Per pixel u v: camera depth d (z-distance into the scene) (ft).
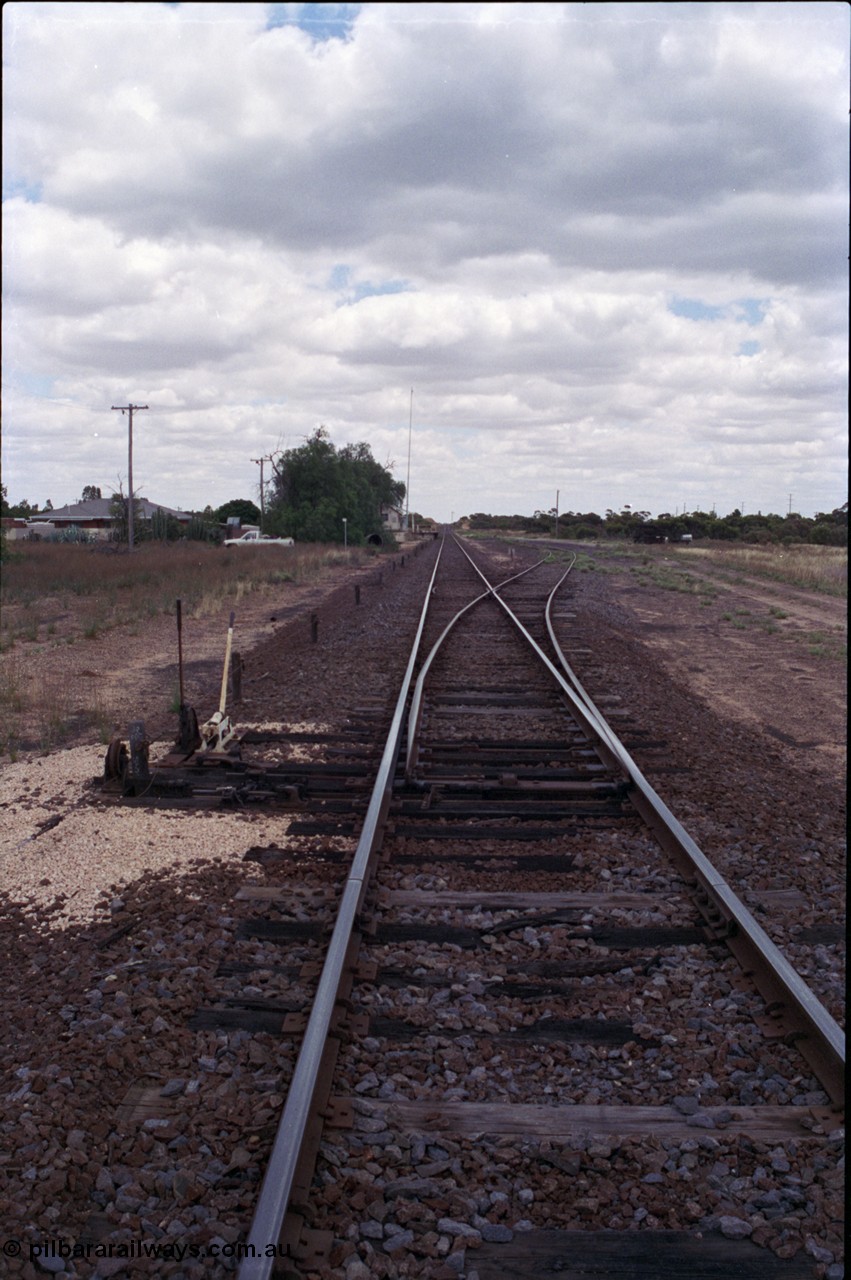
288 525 226.58
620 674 49.80
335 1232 11.35
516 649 58.29
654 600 97.35
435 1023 15.88
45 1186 11.94
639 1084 14.44
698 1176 12.39
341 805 27.37
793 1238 11.41
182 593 89.92
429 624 71.97
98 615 71.41
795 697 46.85
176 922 19.51
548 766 32.12
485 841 24.59
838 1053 14.08
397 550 231.71
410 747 31.73
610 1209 11.93
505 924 19.42
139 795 28.32
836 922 19.93
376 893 20.68
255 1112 13.32
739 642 66.59
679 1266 11.01
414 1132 13.10
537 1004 16.71
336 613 80.38
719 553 175.73
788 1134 13.19
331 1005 15.15
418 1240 11.31
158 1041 15.23
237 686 40.40
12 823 26.09
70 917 19.93
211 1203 11.76
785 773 32.17
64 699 42.63
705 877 20.45
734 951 18.02
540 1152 12.76
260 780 29.45
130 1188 12.00
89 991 16.78
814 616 82.58
